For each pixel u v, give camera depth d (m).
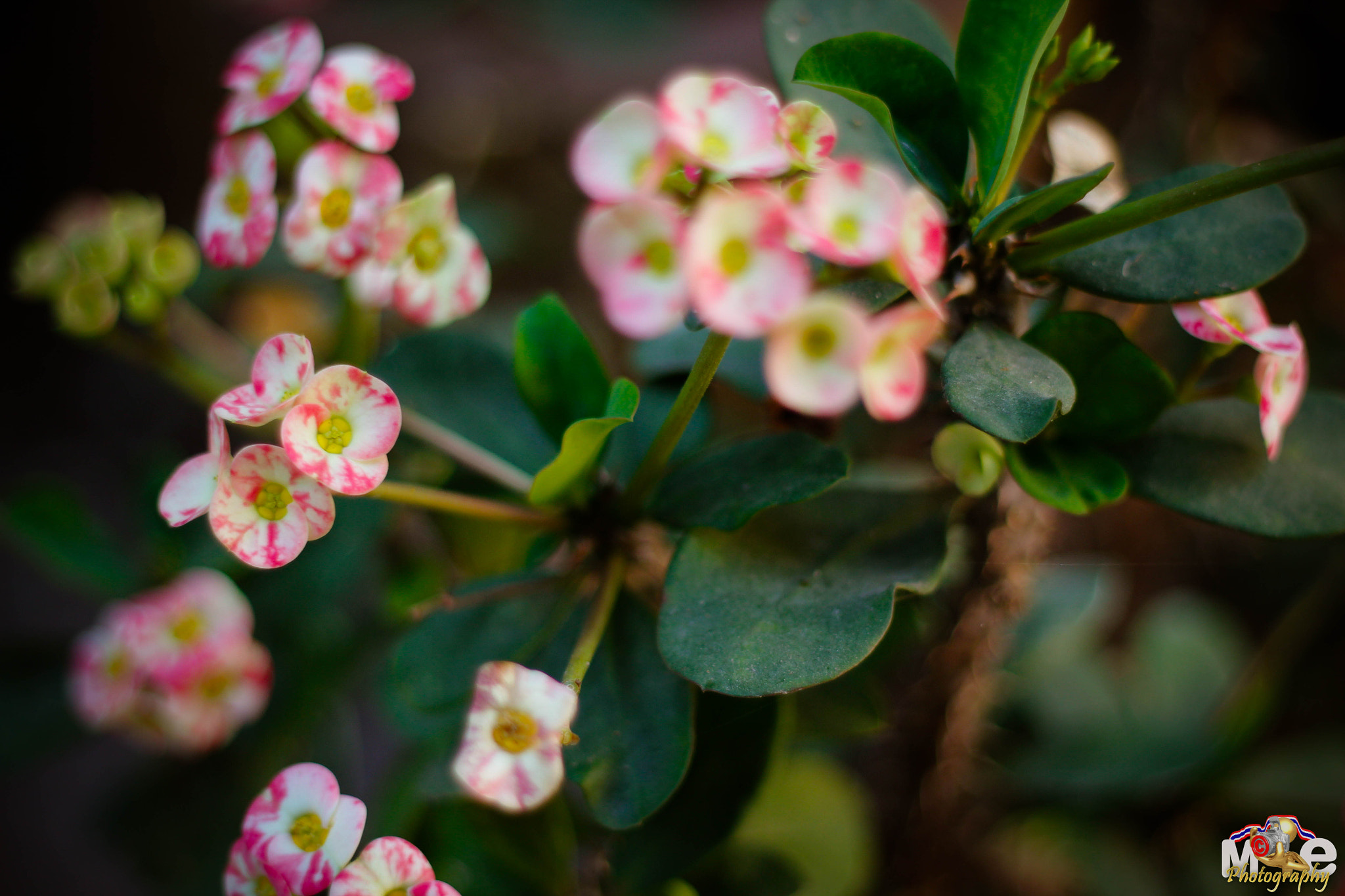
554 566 0.48
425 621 0.48
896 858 0.57
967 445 0.45
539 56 1.33
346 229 0.46
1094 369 0.45
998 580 0.50
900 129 0.45
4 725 0.67
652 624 0.46
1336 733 0.68
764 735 0.46
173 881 0.66
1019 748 0.69
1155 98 0.72
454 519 0.54
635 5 1.35
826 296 0.40
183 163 1.18
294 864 0.42
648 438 0.50
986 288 0.45
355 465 0.42
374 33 1.29
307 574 0.54
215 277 0.67
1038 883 0.65
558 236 1.17
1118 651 0.82
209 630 0.55
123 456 1.12
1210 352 0.46
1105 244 0.45
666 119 0.40
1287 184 0.80
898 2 0.48
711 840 0.46
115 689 0.56
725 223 0.39
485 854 0.48
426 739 0.56
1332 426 0.46
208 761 0.67
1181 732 0.68
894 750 0.56
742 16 1.39
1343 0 0.82
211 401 0.56
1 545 1.11
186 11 1.17
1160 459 0.46
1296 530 0.45
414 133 1.27
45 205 1.15
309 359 0.42
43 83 1.13
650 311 0.40
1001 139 0.45
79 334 0.54
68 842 0.96
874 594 0.44
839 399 0.40
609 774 0.44
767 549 0.45
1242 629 0.80
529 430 0.51
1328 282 0.82
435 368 0.51
